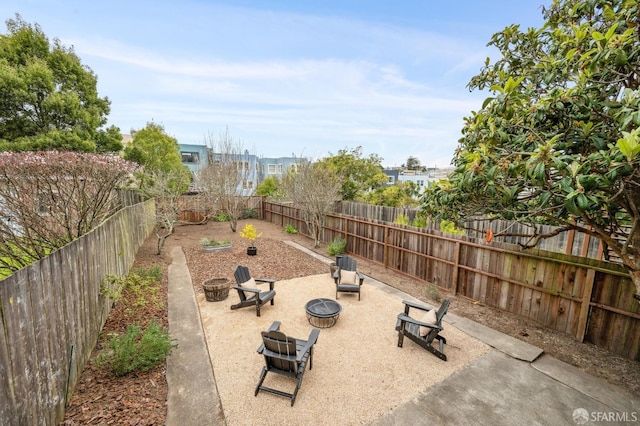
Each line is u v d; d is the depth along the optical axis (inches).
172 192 468.4
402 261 321.7
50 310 108.9
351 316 217.9
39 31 434.0
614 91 119.3
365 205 469.1
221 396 132.3
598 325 178.7
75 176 198.4
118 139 534.6
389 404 129.4
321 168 486.3
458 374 151.3
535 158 96.0
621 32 117.6
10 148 379.2
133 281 212.1
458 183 126.6
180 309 223.3
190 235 518.6
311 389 138.3
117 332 178.2
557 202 116.0
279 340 131.3
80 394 126.2
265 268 335.0
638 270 115.5
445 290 273.1
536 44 161.6
